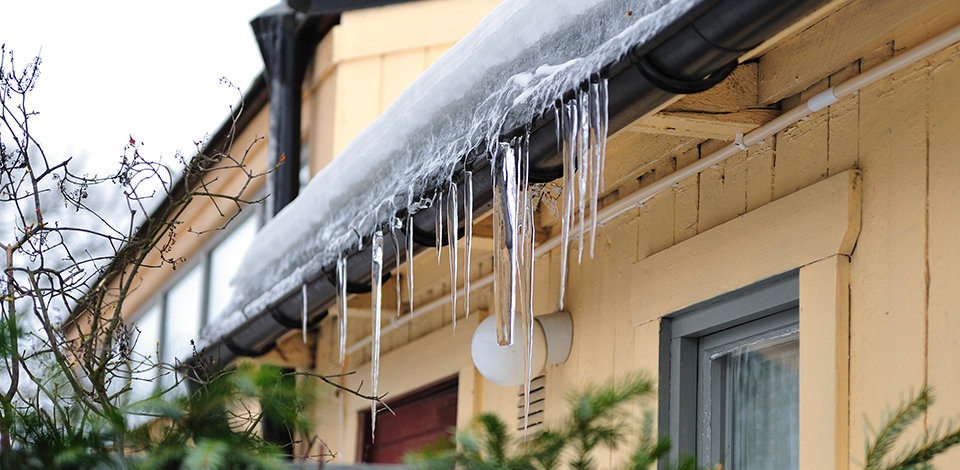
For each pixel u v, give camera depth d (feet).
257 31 26.27
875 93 10.67
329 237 15.23
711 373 12.93
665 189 13.62
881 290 10.32
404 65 25.26
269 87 26.68
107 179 10.52
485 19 12.58
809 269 11.04
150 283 35.22
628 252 14.21
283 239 17.70
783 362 12.06
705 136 12.05
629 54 9.02
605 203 14.79
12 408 5.76
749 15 8.29
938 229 9.79
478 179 11.48
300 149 26.14
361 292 15.52
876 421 10.16
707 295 12.49
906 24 10.08
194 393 6.01
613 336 14.24
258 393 5.63
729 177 12.55
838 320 10.62
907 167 10.19
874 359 10.30
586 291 15.02
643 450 5.55
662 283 13.32
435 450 5.32
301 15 26.11
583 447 5.49
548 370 15.70
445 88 12.23
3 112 10.36
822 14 10.45
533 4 10.89
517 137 10.46
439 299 18.83
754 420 12.32
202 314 30.81
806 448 10.78
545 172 10.87
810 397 10.82
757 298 12.00
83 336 9.26
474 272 17.99
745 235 12.02
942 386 9.53
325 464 6.74
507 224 10.63
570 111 9.68
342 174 15.23
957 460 9.21
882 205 10.43
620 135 13.91
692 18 8.50
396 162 13.53
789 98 11.73
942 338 9.60
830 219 10.84
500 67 11.41
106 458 5.35
